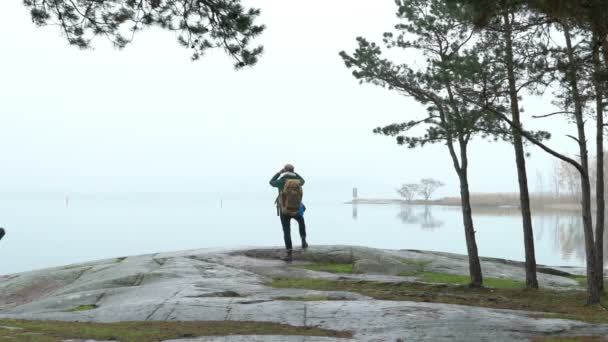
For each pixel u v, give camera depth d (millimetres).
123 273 14594
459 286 13508
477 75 11656
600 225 14281
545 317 9000
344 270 15969
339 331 7781
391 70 14664
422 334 7523
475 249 13820
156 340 7113
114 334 7488
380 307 9461
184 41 8617
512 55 11594
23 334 7383
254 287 12375
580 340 7160
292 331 7754
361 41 14875
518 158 14219
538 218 78938
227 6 8289
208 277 13969
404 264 16859
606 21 7445
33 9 8133
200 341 7035
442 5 13961
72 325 8391
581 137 14141
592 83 10914
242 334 7500
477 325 8102
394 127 14703
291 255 17172
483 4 7668
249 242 46219
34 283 14727
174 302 10148
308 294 11375
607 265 24625
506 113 12883
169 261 16141
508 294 12930
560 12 7387
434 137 13938
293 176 17703
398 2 14938
